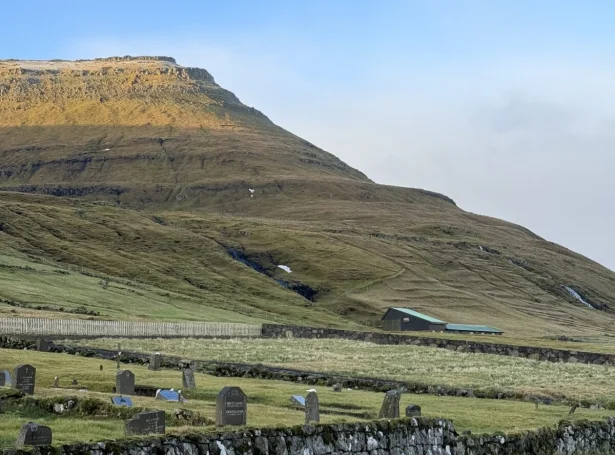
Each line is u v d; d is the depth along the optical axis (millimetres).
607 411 59250
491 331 187250
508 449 39125
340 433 32375
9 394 42312
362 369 78500
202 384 61062
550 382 74500
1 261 183500
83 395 47312
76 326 106312
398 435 34281
